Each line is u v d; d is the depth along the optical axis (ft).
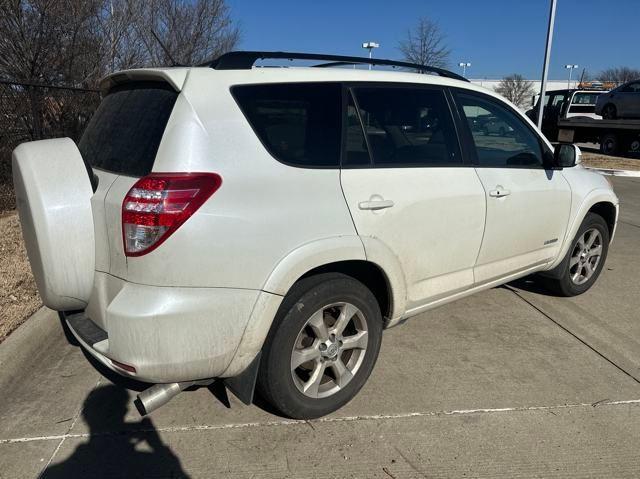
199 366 8.02
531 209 12.81
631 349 12.64
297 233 8.48
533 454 8.94
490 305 15.19
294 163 8.77
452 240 11.02
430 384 10.98
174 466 8.58
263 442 9.15
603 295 16.06
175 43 54.34
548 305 15.23
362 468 8.57
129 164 8.27
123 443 9.11
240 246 7.92
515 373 11.46
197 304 7.73
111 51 43.98
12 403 10.16
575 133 66.74
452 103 11.45
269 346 8.77
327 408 9.71
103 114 10.09
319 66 10.27
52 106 27.58
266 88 8.78
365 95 10.00
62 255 8.32
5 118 23.44
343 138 9.47
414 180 10.23
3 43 32.78
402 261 10.12
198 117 7.93
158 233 7.47
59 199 8.30
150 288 7.61
